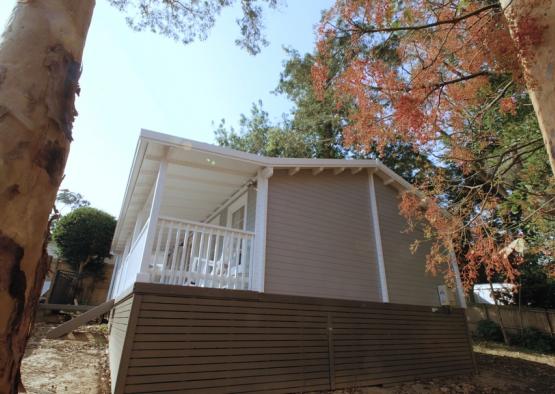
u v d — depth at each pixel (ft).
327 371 16.92
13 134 3.23
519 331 38.88
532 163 14.30
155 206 15.94
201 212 29.37
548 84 4.70
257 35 17.93
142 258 14.66
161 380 12.53
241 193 23.65
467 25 11.48
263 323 15.83
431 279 26.43
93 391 13.98
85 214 56.65
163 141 15.96
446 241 14.76
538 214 12.03
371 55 12.64
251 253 18.34
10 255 3.02
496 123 16.58
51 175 3.51
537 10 5.03
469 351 24.09
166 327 13.28
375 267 23.39
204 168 18.86
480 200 14.30
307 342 16.85
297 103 46.21
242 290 15.79
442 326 23.49
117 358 13.93
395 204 27.20
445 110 13.58
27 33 3.73
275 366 15.44
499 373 23.61
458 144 14.87
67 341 24.75
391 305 21.31
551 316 37.35
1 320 2.89
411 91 11.85
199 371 13.44
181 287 14.11
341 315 18.69
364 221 24.32
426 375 20.76
